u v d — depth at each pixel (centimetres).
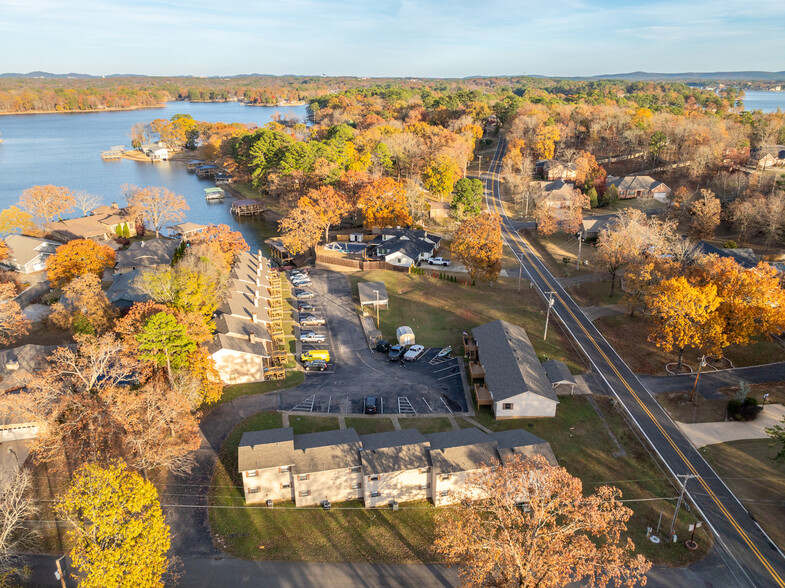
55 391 4881
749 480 4881
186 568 3984
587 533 4331
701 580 3903
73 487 3331
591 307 8544
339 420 5778
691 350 7125
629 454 5253
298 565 4041
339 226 13562
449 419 5825
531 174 16300
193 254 8288
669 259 8219
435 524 4444
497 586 3231
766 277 6381
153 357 5281
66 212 15162
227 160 19888
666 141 17350
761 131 17938
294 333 7844
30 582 3806
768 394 6097
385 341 7394
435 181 14550
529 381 5900
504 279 9800
